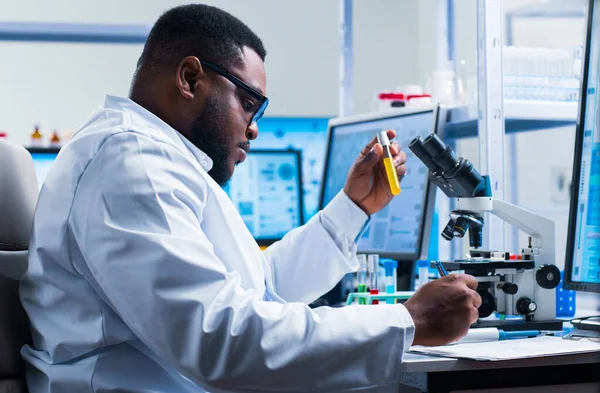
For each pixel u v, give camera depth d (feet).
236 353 3.36
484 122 6.38
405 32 16.08
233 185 9.36
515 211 4.97
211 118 4.27
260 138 9.48
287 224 9.50
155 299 3.38
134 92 4.37
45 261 3.84
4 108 14.69
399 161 5.30
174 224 3.53
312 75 15.79
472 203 4.93
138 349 3.82
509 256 5.01
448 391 4.04
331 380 3.47
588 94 4.91
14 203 4.49
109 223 3.51
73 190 3.71
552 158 14.34
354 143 7.91
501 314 4.91
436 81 8.22
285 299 5.42
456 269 4.75
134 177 3.57
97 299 3.75
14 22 8.87
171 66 4.25
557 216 13.35
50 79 14.76
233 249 4.05
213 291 3.43
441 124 6.75
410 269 6.70
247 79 4.39
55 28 8.96
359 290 6.32
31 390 4.10
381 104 8.32
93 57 14.88
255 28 15.55
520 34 13.57
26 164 4.76
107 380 3.73
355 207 5.38
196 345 3.34
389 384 3.57
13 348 4.18
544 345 4.17
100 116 4.13
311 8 15.74
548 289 4.88
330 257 5.37
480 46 6.42
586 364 4.29
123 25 9.09
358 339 3.50
